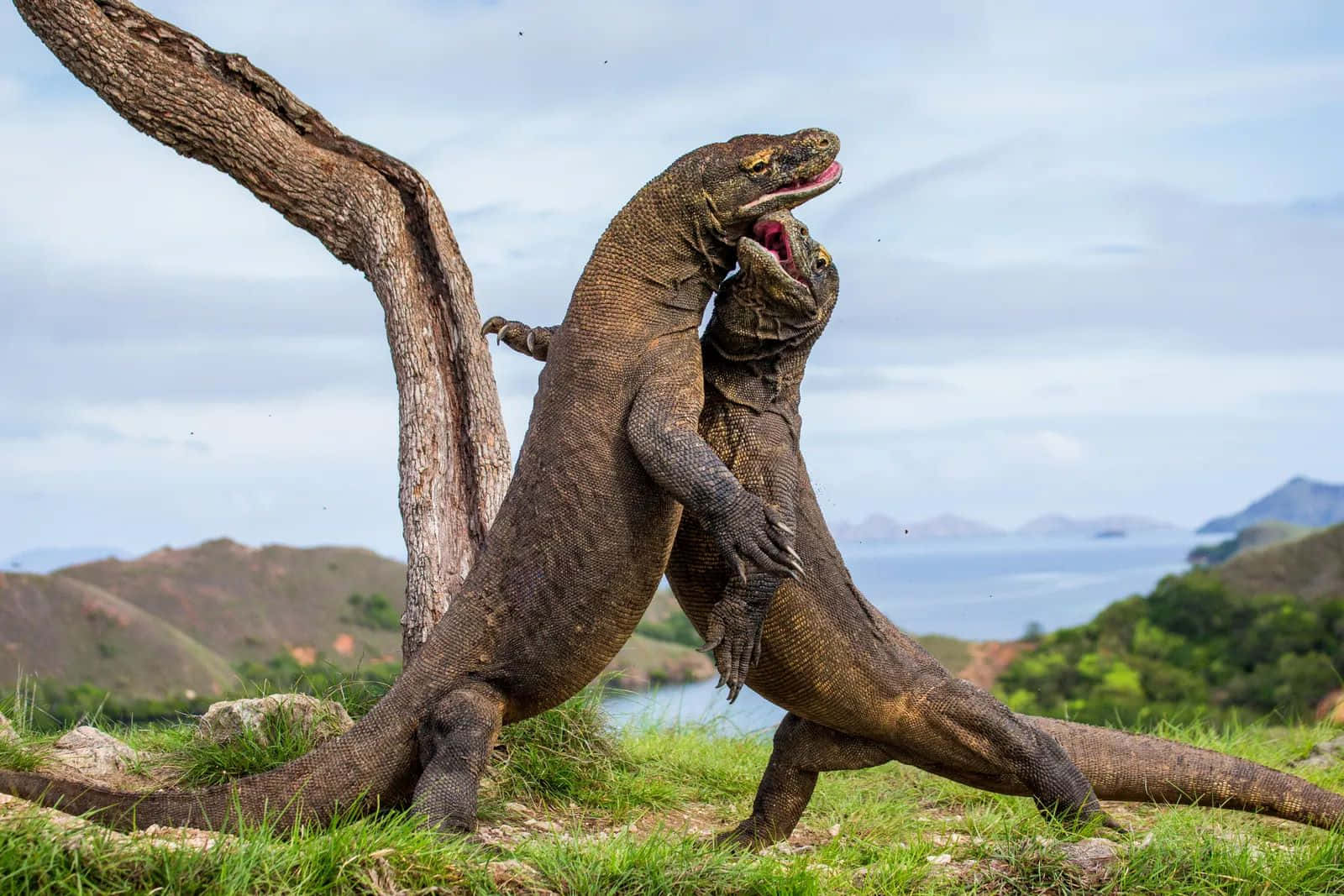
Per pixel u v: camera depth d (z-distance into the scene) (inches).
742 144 253.6
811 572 267.0
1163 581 1946.4
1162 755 294.0
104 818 233.0
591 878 211.0
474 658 248.7
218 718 316.8
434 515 366.3
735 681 246.7
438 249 388.8
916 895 234.1
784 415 261.4
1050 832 263.0
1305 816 288.4
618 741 363.9
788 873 225.8
